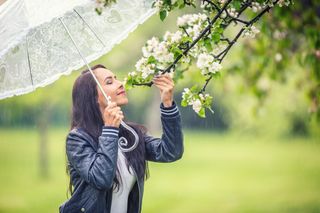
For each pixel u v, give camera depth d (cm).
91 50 538
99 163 484
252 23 531
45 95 2205
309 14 828
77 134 511
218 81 1037
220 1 545
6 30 508
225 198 2309
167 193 2495
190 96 510
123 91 526
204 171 3169
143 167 524
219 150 4069
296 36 892
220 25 530
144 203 2280
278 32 848
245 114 1741
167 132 518
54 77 530
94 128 517
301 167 3048
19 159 3553
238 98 1541
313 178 2653
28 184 2692
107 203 508
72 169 512
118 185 510
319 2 801
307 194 2227
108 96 520
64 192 2452
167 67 527
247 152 3938
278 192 2344
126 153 520
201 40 520
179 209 2117
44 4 518
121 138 521
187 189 2589
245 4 539
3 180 2825
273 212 1923
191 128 4916
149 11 535
